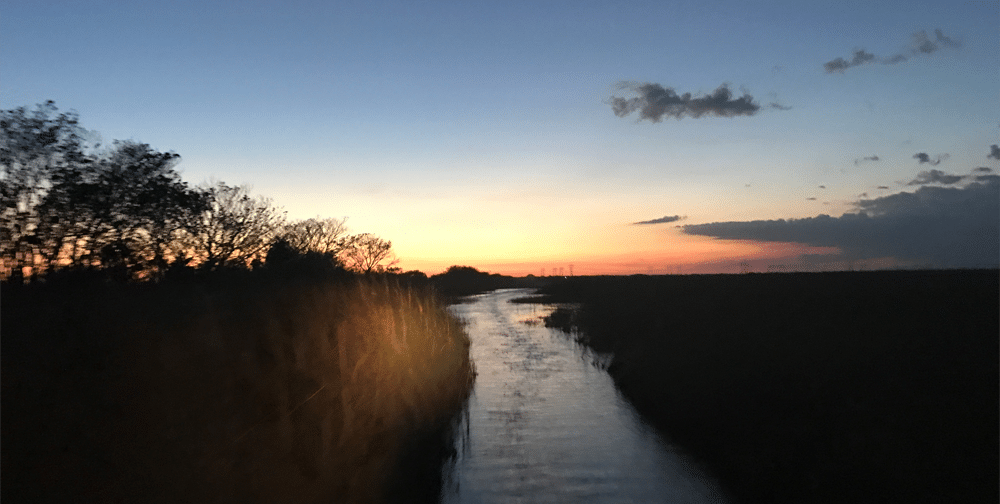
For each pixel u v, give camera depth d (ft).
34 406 20.80
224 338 30.30
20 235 39.91
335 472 24.02
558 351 70.28
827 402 33.12
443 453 31.48
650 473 28.02
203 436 21.81
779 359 43.52
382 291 55.47
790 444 28.48
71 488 17.54
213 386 25.64
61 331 27.50
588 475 27.89
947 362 39.24
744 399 35.94
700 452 30.58
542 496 25.39
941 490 21.85
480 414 40.11
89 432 20.11
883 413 30.27
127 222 47.83
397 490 24.95
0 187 39.19
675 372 45.39
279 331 35.22
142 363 25.36
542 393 46.47
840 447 26.94
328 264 71.36
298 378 30.71
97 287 38.81
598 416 38.96
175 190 51.70
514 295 223.92
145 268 48.62
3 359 23.36
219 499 19.45
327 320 39.55
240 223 62.80
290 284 50.26
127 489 18.17
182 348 27.61
